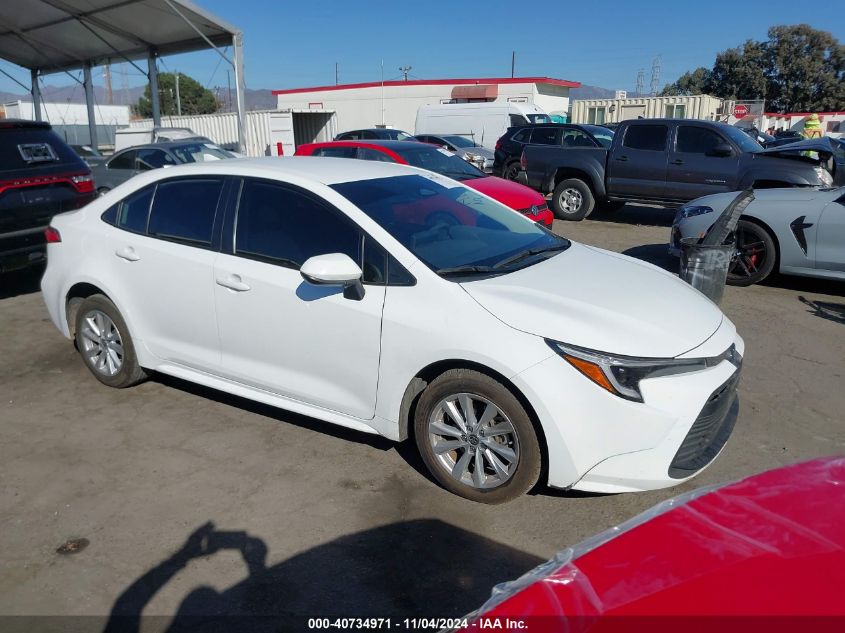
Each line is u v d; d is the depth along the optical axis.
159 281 4.12
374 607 2.61
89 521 3.18
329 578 2.77
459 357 3.06
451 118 22.83
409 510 3.22
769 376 4.80
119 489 3.45
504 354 2.95
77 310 4.73
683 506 1.71
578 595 1.46
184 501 3.33
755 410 4.25
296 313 3.55
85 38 19.59
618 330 2.98
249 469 3.62
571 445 2.88
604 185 11.75
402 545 2.97
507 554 2.90
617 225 11.76
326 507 3.26
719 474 3.50
